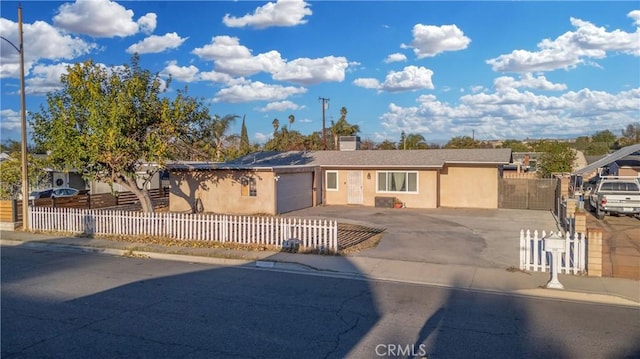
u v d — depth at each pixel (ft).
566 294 32.99
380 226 68.74
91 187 127.13
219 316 27.91
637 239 56.75
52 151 65.46
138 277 38.86
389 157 103.35
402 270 40.63
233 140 168.66
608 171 126.00
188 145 67.82
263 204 85.81
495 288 34.86
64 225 64.23
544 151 162.61
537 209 93.04
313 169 100.12
